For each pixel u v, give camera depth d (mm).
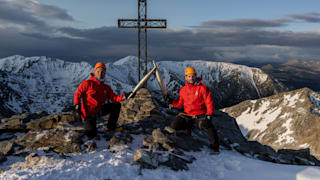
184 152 5816
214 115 10680
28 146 5344
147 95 9234
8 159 4914
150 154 4621
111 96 6133
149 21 17078
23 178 3766
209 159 5590
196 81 6051
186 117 6238
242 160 5465
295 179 4301
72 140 5344
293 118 172000
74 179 3836
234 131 9516
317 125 153375
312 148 132125
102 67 5926
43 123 6965
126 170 4242
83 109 5941
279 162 6652
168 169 4484
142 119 8508
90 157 4914
